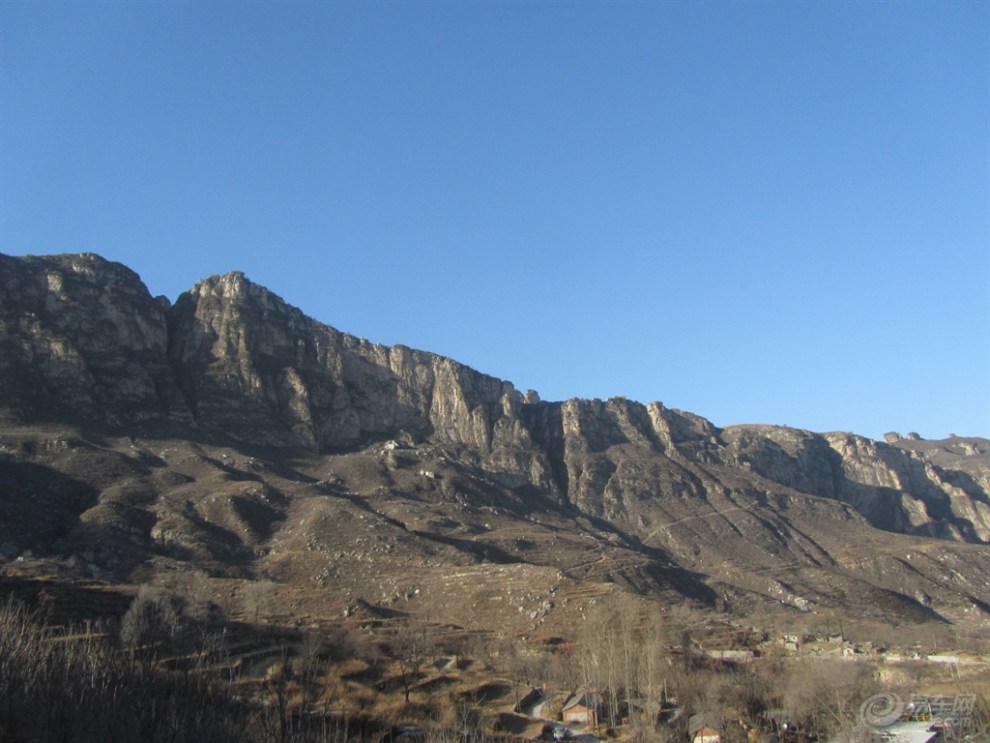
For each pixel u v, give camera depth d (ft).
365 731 285.84
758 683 385.91
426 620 563.48
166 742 209.97
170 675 262.67
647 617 538.06
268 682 317.83
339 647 407.03
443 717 325.62
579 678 411.13
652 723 338.75
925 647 606.55
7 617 285.02
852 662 447.42
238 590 574.15
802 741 334.44
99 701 224.12
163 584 550.77
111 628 355.56
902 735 329.31
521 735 331.16
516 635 521.65
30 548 621.72
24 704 215.72
